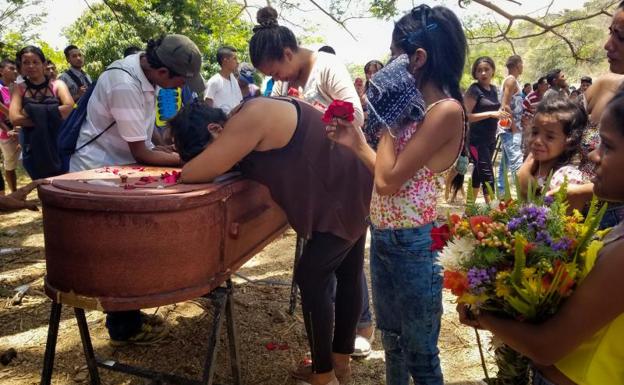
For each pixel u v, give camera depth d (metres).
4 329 3.12
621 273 1.03
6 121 6.08
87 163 2.78
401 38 1.76
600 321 1.07
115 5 7.68
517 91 6.46
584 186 2.17
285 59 2.96
